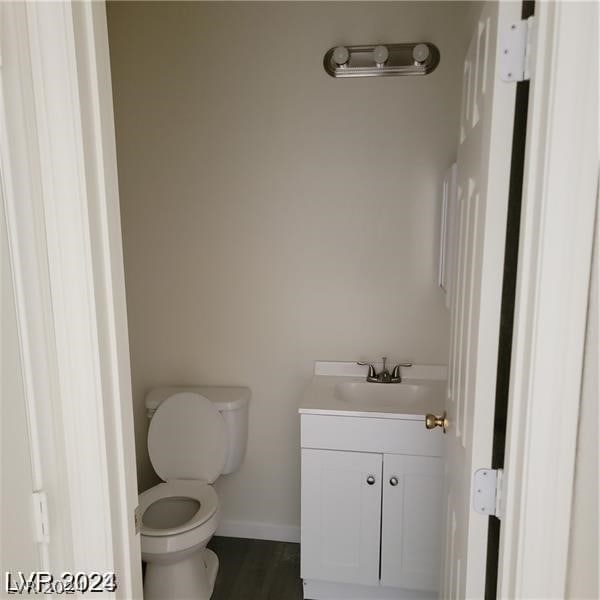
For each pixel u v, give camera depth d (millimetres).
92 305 949
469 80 1338
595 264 802
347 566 2113
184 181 2412
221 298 2477
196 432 2305
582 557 851
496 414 1003
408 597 2152
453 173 1703
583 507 844
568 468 849
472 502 983
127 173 2439
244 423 2422
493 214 919
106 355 993
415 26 2172
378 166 2283
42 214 932
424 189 2268
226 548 2541
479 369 957
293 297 2428
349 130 2279
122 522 1050
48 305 954
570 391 832
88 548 1020
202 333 2518
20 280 902
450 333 1548
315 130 2299
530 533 873
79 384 973
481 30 1137
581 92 769
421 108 2219
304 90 2277
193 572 2043
